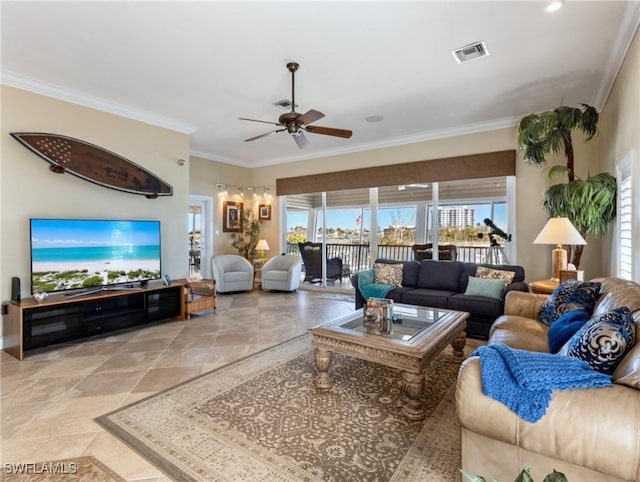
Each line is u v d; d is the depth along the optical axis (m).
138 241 4.30
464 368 1.45
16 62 3.25
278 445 1.92
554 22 2.59
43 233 3.54
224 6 2.42
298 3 2.38
